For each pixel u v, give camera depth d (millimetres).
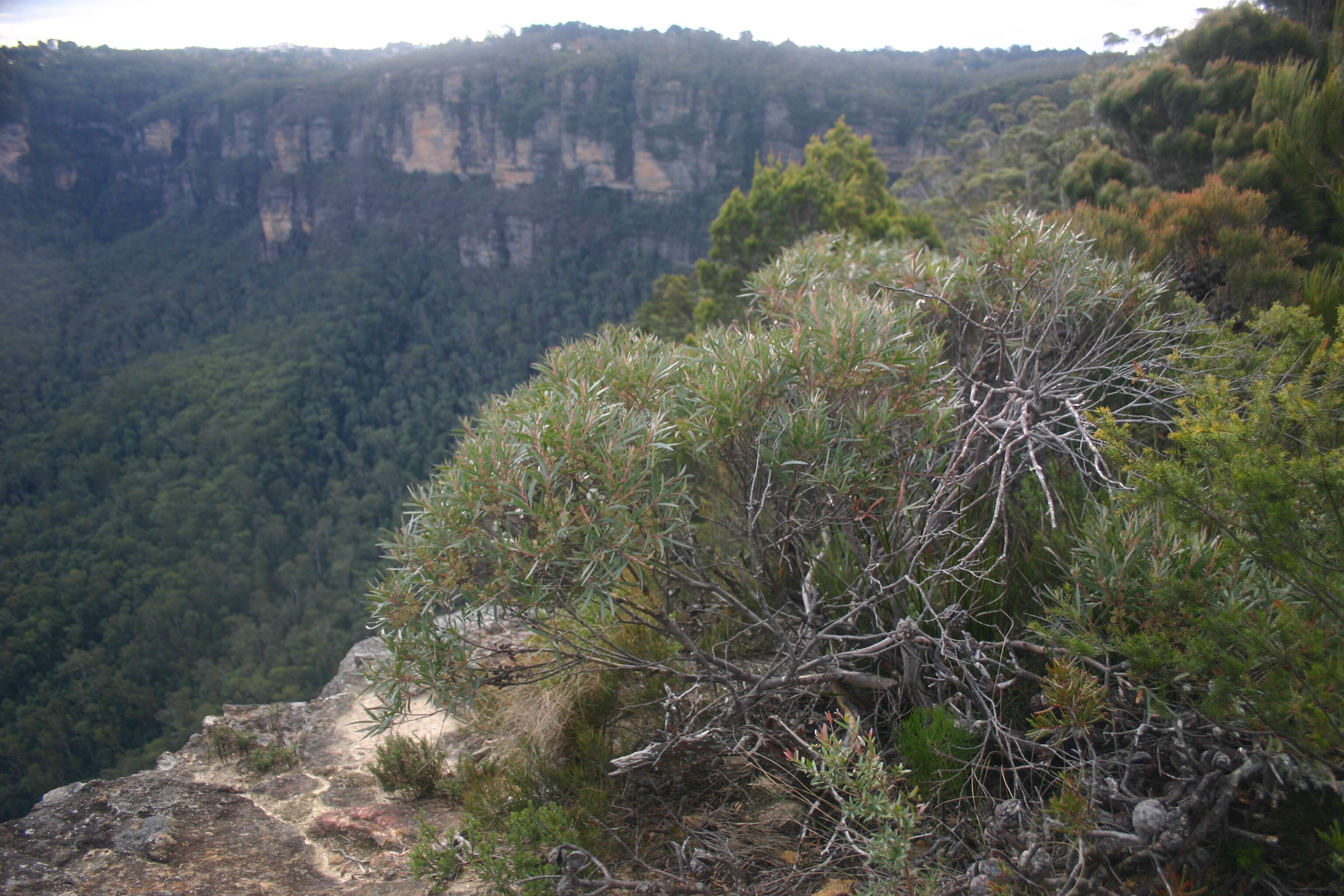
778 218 12883
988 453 2791
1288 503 1447
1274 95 4672
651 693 2607
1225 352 2598
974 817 1981
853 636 2219
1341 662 1371
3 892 2322
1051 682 1713
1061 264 3100
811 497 2654
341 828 2656
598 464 2008
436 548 2088
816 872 2039
